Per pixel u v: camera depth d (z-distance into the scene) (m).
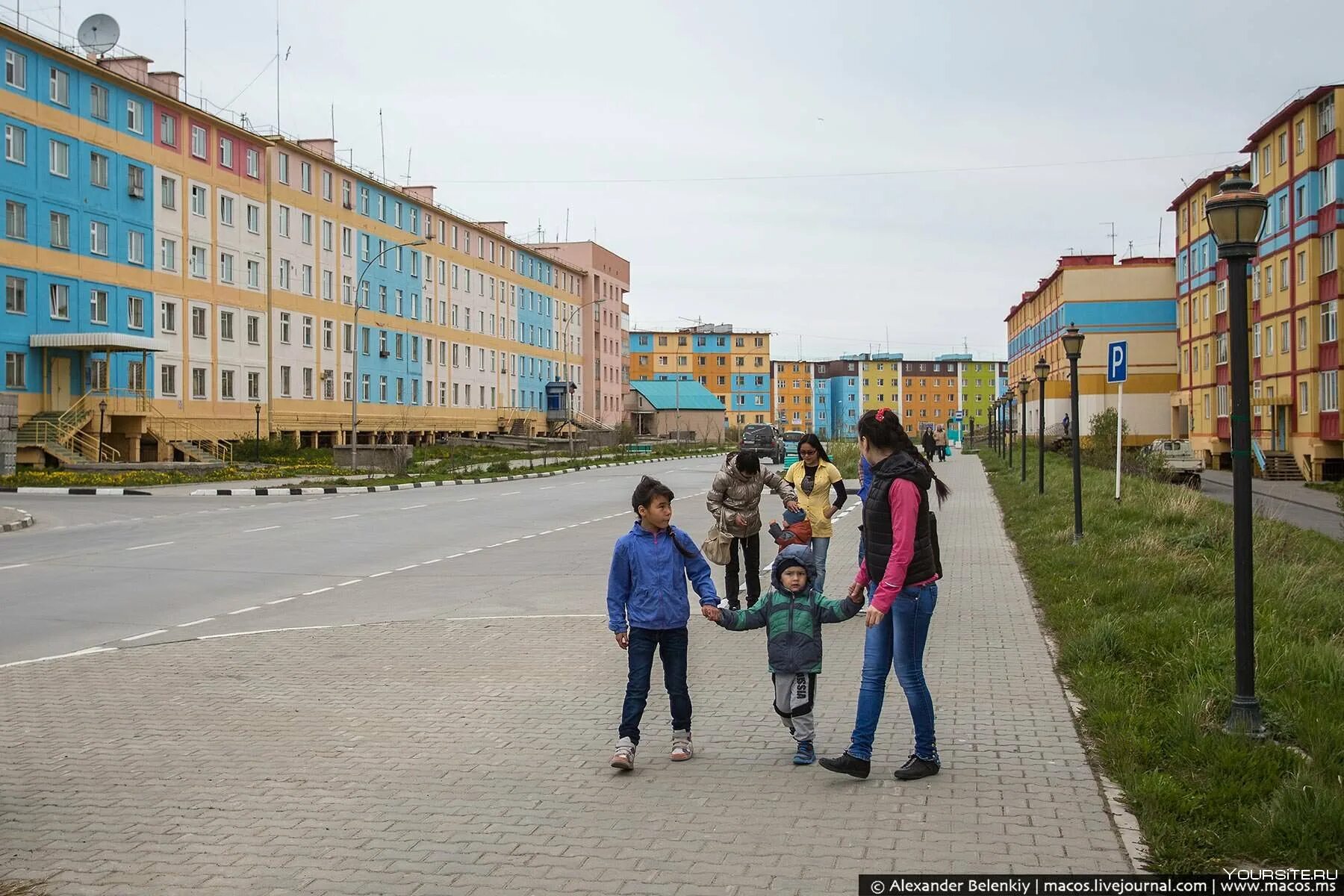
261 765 6.09
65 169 41.94
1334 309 43.66
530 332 88.44
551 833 4.91
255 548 17.91
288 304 55.84
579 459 56.41
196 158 49.19
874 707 5.57
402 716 7.13
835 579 13.51
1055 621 9.66
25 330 40.16
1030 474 36.09
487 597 12.59
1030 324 95.50
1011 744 6.12
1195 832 4.57
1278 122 48.16
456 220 74.94
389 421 65.44
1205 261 59.88
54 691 7.97
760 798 5.32
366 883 4.41
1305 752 5.55
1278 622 8.68
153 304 46.41
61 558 16.58
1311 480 44.91
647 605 6.01
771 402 158.88
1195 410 62.31
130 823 5.17
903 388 167.00
